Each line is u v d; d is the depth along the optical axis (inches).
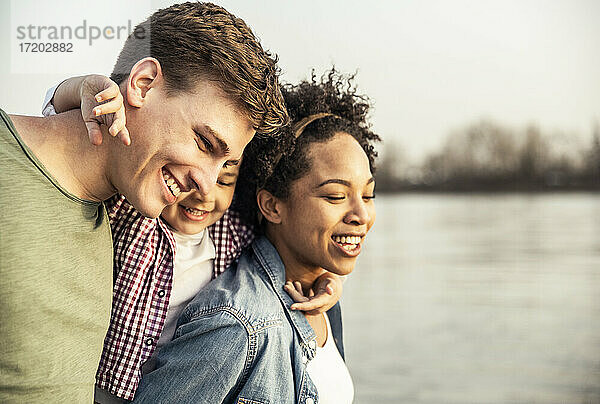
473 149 873.5
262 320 49.6
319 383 53.9
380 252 533.6
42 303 38.9
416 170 895.7
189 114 41.4
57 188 40.6
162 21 43.8
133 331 49.6
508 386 241.3
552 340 298.5
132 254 50.3
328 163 52.8
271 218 54.8
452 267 463.8
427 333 307.0
